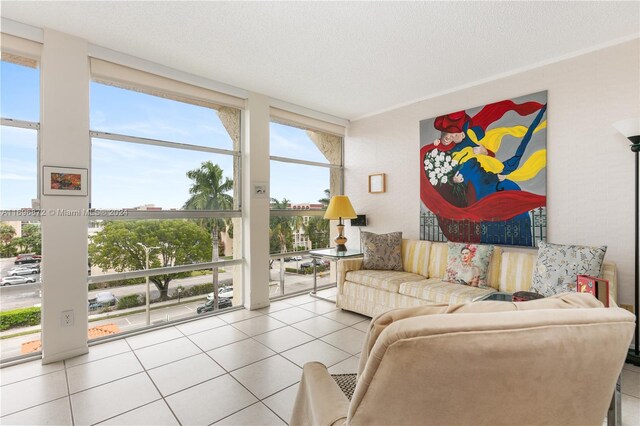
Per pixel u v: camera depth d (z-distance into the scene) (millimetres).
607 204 2695
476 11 2273
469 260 3117
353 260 3766
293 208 4438
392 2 2176
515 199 3215
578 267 2389
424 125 3988
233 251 3803
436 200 3863
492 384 586
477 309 700
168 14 2320
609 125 2684
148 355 2541
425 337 563
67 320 2520
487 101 3430
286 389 2059
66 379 2188
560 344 592
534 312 628
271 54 2914
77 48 2615
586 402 677
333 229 5004
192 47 2791
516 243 3203
